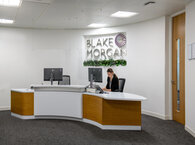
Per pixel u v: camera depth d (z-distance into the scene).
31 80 7.56
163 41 5.82
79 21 6.50
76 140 4.12
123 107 4.73
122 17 5.99
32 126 5.08
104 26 7.29
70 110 5.50
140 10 5.24
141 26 6.55
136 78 6.70
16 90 5.96
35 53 7.60
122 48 7.14
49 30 7.73
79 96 5.39
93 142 4.01
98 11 5.32
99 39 7.62
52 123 5.33
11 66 7.32
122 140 4.12
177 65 5.59
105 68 7.43
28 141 4.07
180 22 5.39
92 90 5.19
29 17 5.97
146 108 6.46
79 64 7.84
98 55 7.65
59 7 4.96
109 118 4.74
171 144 3.93
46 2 4.55
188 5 4.59
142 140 4.13
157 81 6.03
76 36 7.82
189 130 4.56
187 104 4.66
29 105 5.76
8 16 5.86
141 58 6.54
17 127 5.00
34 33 7.59
